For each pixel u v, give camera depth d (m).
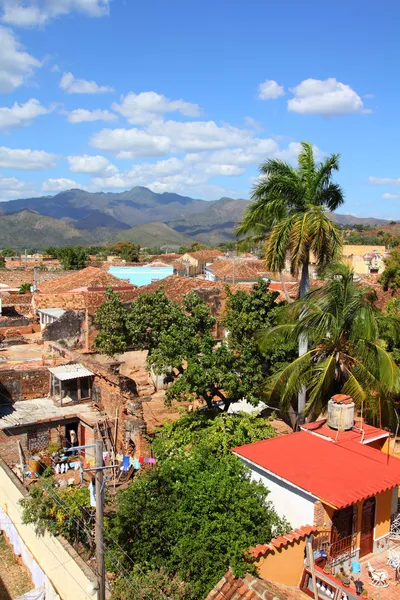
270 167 20.94
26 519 15.01
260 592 10.65
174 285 40.22
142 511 12.99
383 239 120.69
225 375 18.41
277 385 18.19
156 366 21.41
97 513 10.81
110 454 21.70
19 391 25.67
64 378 24.45
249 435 17.59
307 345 19.80
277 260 20.42
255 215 21.45
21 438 22.53
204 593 11.59
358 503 13.39
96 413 23.88
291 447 15.05
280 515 13.48
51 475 20.61
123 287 46.28
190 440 17.81
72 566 12.95
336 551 13.05
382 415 18.31
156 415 25.62
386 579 12.66
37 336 39.97
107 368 24.58
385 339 21.31
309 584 12.26
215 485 13.07
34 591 14.84
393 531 15.02
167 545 12.68
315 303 17.64
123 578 11.95
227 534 12.16
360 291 17.56
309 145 20.80
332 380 17.80
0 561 17.42
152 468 16.23
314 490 12.51
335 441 15.35
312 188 20.62
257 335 20.62
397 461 14.16
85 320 33.62
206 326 21.22
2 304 48.75
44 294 40.22
